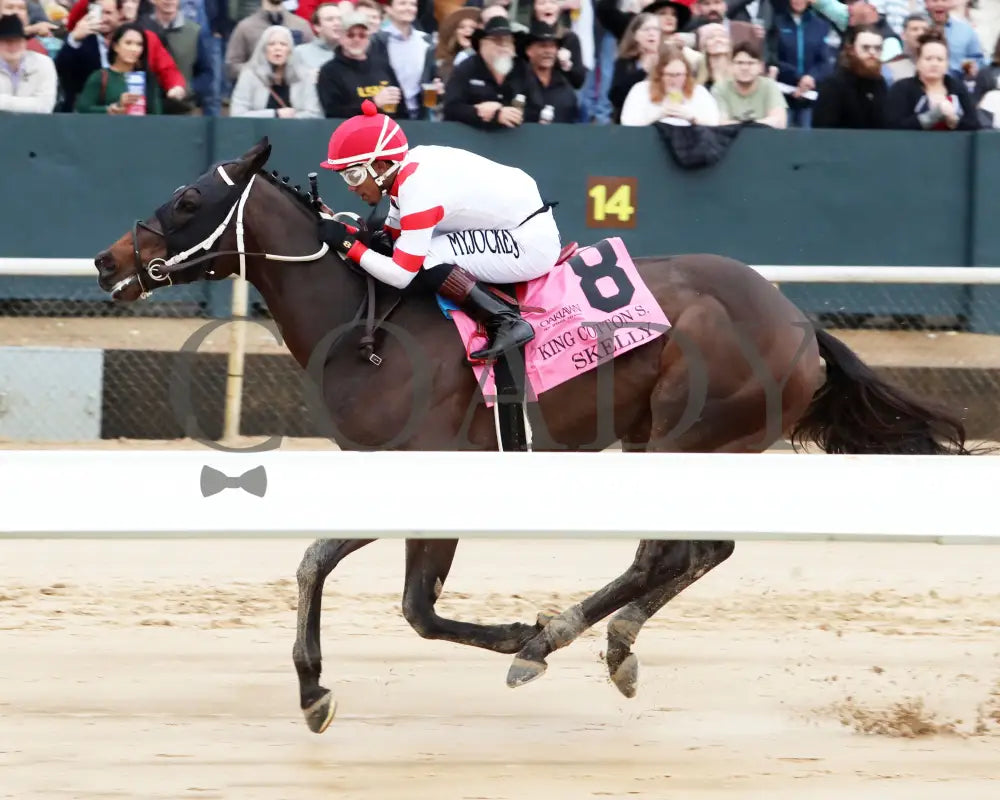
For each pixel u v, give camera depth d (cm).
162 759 750
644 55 1670
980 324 1644
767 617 1098
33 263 1409
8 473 567
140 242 852
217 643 998
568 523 588
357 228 891
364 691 896
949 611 1123
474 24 1659
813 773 739
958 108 1716
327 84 1641
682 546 859
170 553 1291
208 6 1730
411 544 830
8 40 1641
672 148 1656
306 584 802
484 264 848
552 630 834
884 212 1700
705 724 834
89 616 1062
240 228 853
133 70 1662
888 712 856
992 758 771
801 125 1741
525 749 780
